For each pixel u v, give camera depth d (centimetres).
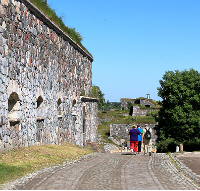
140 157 1584
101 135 4872
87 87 2978
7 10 1282
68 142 2298
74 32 2856
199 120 2778
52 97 1931
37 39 1664
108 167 1123
